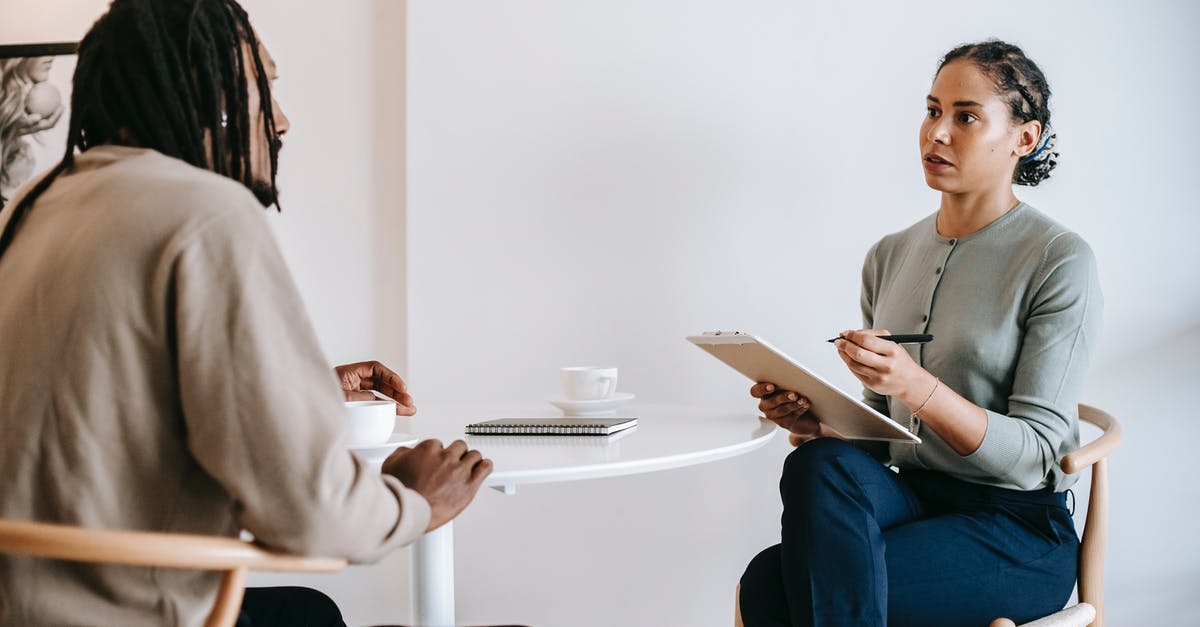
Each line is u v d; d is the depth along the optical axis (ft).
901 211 7.20
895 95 7.19
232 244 2.53
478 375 7.76
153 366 2.53
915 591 4.54
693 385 7.52
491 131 7.72
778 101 7.36
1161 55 6.85
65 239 2.61
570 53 7.62
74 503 2.48
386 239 8.11
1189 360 6.86
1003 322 5.18
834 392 4.27
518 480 3.40
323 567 2.63
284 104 8.20
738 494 7.53
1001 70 5.32
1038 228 5.27
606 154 7.59
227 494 2.71
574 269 7.64
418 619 4.28
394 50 8.07
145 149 2.83
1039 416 4.89
